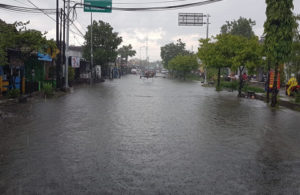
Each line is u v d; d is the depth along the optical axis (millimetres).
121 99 18906
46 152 6629
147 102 17578
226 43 29156
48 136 8195
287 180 5207
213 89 32562
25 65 22797
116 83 40969
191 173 5438
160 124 10461
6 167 5582
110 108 14406
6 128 9211
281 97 20766
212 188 4766
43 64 25422
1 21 17625
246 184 4973
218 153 6836
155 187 4758
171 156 6504
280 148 7480
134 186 4781
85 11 25922
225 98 21578
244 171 5621
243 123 11070
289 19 16125
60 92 22344
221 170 5648
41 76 25188
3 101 15398
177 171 5531
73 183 4855
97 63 48031
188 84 42938
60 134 8477
